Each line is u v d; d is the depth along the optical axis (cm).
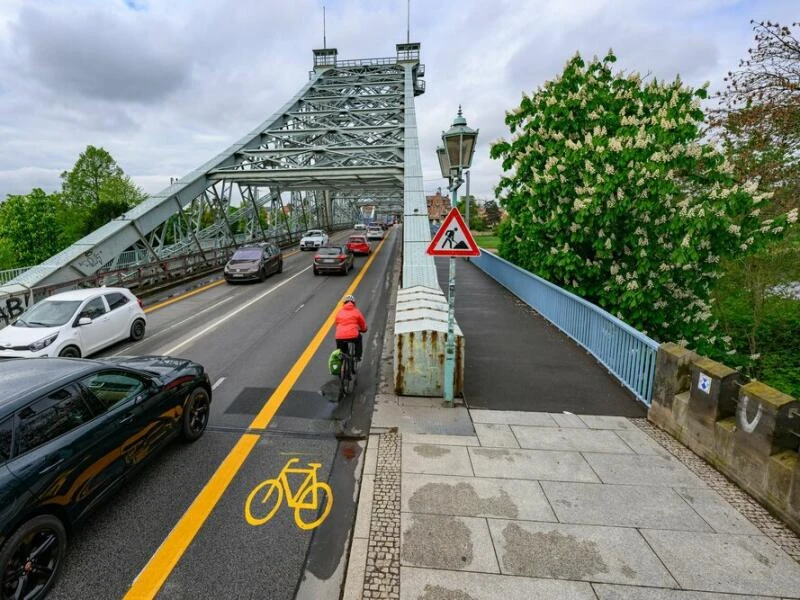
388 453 500
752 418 418
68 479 340
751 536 369
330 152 2652
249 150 2745
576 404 634
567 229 1143
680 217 947
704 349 1162
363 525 382
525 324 1098
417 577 327
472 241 584
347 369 693
